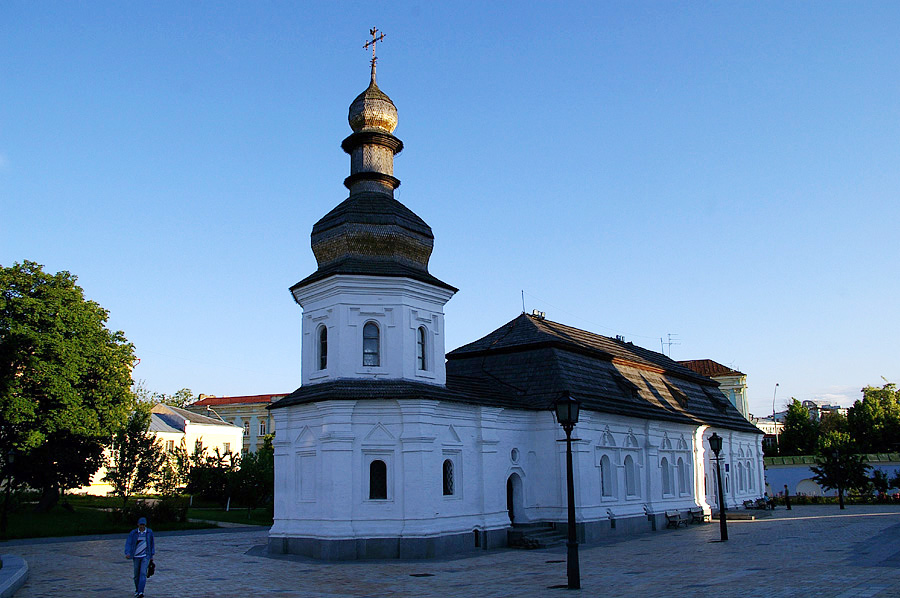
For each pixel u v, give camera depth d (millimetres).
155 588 20688
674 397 49875
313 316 31250
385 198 32625
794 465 76438
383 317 30297
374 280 30172
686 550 29672
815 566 22984
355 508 27703
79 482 48969
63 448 45812
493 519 32000
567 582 20922
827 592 17781
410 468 28156
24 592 20109
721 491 33906
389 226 31250
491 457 32594
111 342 46688
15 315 42062
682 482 46500
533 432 36156
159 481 58031
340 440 27891
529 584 20766
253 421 106812
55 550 31906
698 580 20672
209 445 86812
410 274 30500
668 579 21141
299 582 21562
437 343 31953
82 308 44625
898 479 65938
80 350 43531
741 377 87688
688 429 48062
